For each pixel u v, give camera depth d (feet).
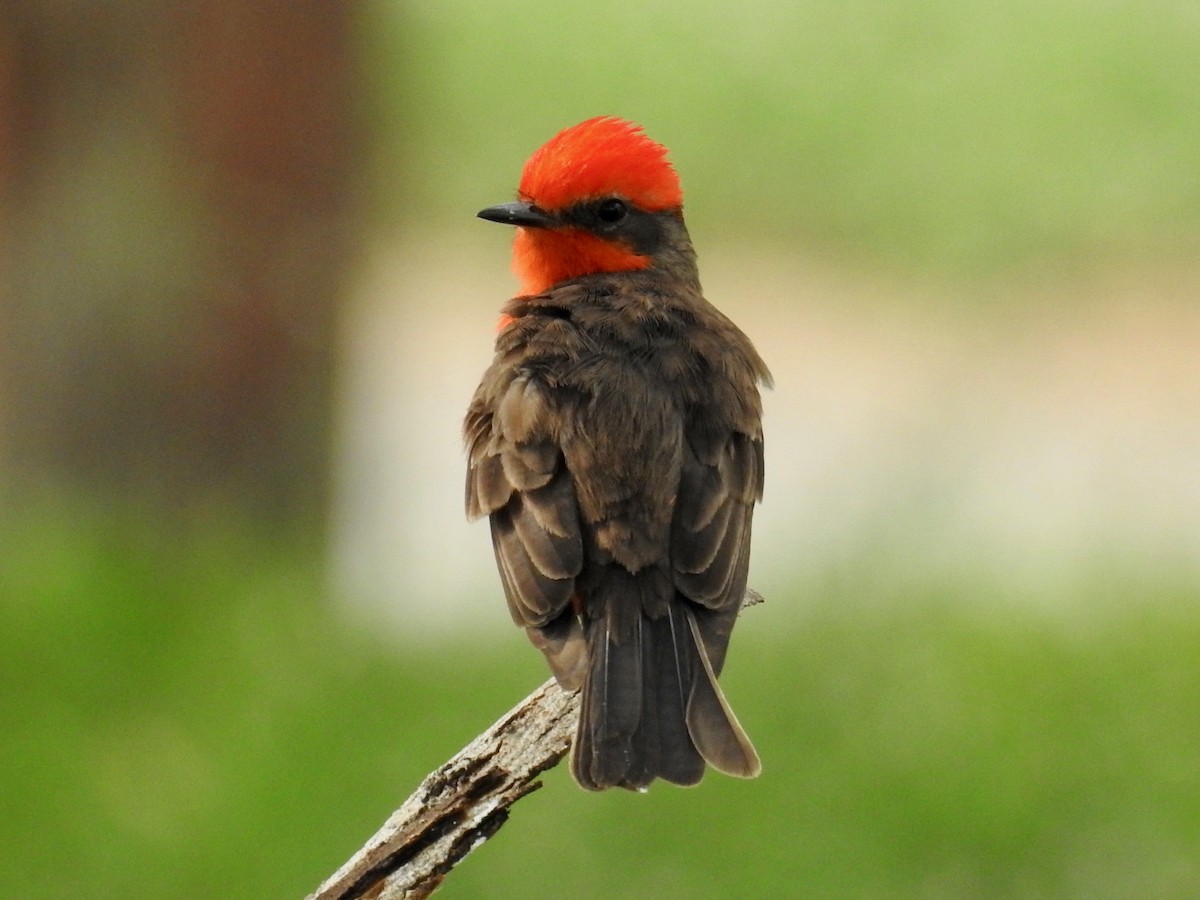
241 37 49.57
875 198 79.36
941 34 88.53
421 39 83.15
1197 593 43.86
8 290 49.83
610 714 24.62
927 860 36.29
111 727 38.99
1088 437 59.11
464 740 38.50
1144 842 36.37
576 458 26.22
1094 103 81.97
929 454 53.67
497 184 79.87
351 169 51.26
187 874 35.76
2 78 48.55
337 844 36.29
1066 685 39.60
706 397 27.14
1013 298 71.87
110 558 43.75
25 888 35.60
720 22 90.74
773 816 36.60
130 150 49.24
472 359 66.44
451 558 51.96
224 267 50.16
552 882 35.68
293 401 50.88
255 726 38.78
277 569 47.44
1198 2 89.76
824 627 41.73
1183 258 73.97
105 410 50.06
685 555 25.96
